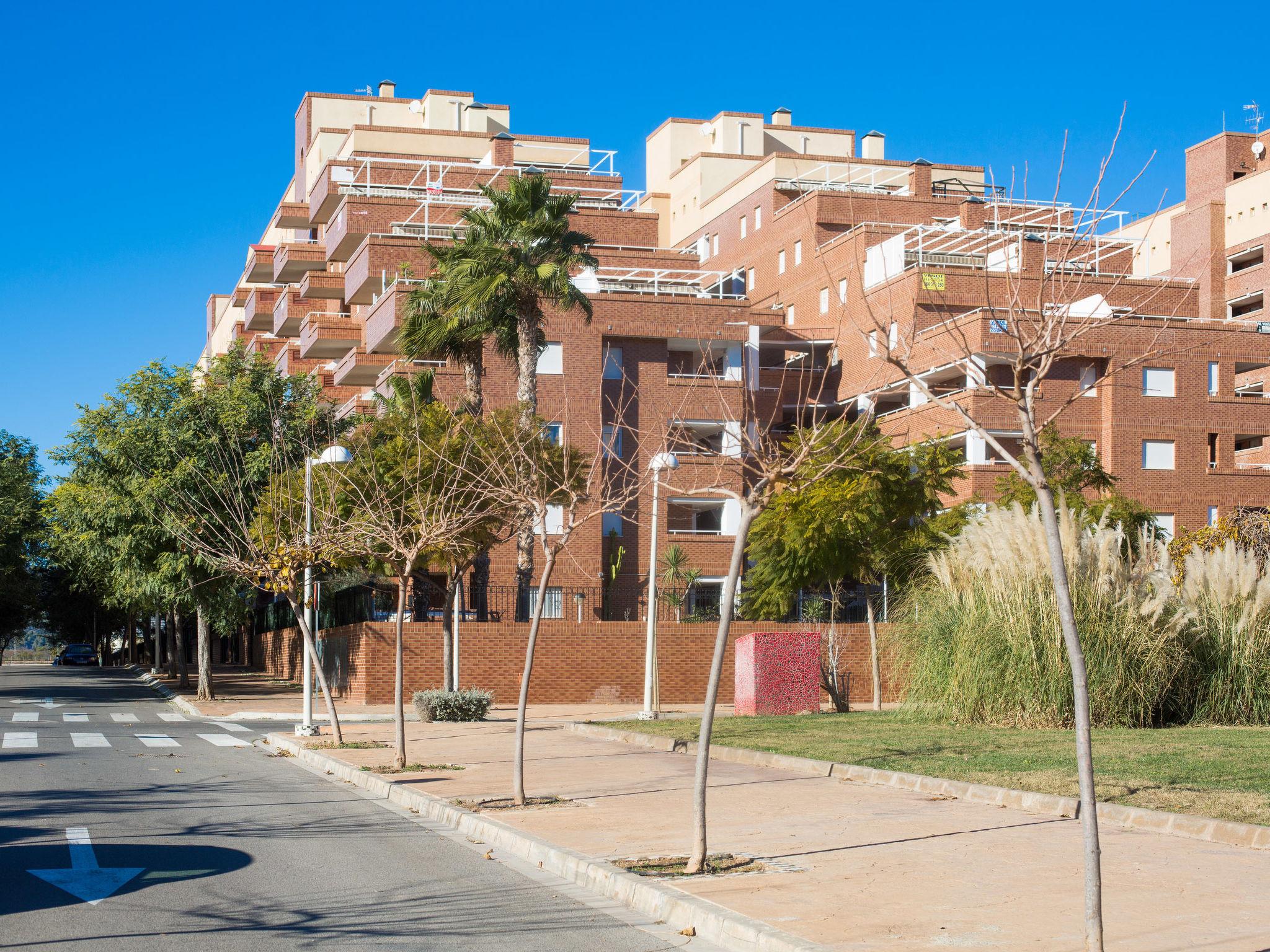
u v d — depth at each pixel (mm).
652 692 27203
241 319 80625
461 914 8336
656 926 7988
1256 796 10992
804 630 33312
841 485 26656
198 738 23141
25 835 11312
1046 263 7539
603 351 46125
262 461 35031
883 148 76562
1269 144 76625
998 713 18500
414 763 17188
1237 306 74438
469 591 42219
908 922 7316
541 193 34812
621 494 14148
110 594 45094
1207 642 19047
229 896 8828
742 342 47312
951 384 48031
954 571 19984
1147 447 47031
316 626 23406
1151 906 7578
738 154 73875
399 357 48656
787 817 11430
